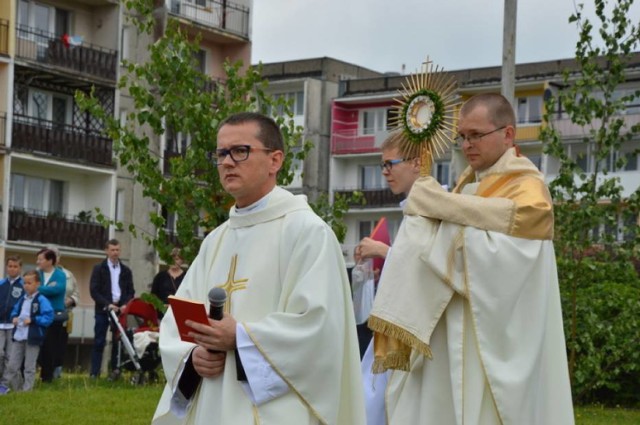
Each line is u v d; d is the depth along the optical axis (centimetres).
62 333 1930
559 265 1827
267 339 639
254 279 665
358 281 1017
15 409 1425
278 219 674
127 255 4572
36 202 4366
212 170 1694
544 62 5619
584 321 1902
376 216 6297
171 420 689
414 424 800
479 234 764
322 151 6456
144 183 1722
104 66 4425
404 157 898
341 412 669
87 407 1455
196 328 640
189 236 1703
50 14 4341
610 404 2012
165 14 1930
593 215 1803
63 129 4359
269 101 1778
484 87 5631
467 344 773
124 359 1927
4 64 4175
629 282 2005
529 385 760
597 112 1830
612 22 1819
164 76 1734
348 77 6631
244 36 4781
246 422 639
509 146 796
